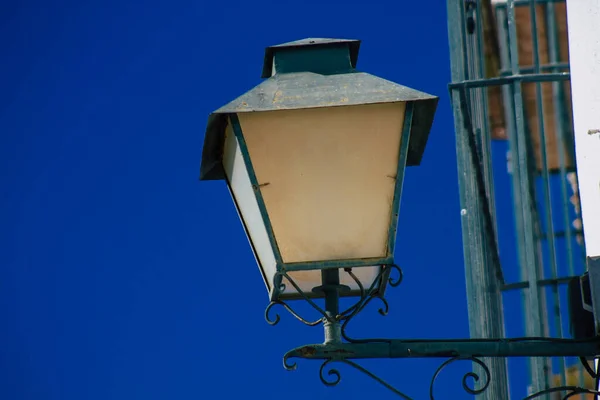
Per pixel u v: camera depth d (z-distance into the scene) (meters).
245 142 12.16
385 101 12.14
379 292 12.24
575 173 21.33
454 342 11.98
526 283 20.75
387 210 12.05
